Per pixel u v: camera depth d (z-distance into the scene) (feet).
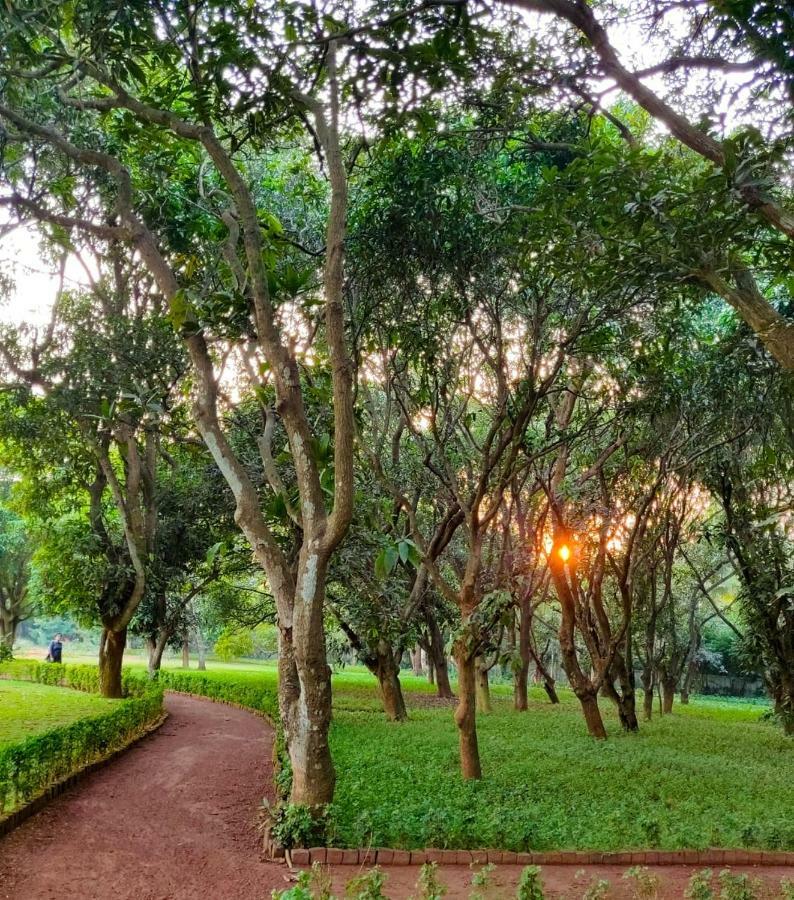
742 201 19.86
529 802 29.58
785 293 34.96
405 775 34.58
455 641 34.71
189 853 24.94
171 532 67.36
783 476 46.14
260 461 47.24
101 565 62.08
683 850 24.09
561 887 21.13
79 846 25.20
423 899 18.29
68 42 31.65
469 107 28.78
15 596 114.83
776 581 51.93
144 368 46.47
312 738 25.64
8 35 25.07
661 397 41.42
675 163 29.40
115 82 27.50
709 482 55.42
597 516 57.41
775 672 56.85
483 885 18.85
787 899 18.45
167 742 47.96
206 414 28.81
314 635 25.82
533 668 120.06
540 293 36.19
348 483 25.45
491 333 36.14
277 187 44.06
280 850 24.23
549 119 31.68
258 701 64.13
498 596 33.12
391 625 51.06
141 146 30.94
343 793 30.01
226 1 23.12
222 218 30.45
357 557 47.24
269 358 26.91
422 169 32.30
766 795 32.91
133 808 30.63
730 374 42.34
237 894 21.09
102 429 55.01
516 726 54.08
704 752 45.32
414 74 24.27
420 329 35.50
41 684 77.46
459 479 46.01
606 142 26.58
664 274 24.16
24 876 21.99
